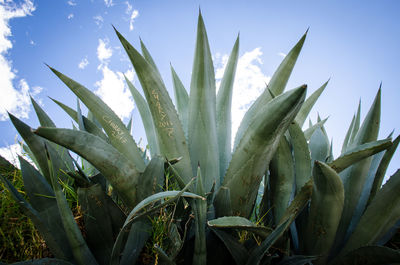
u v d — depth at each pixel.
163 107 1.95
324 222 1.73
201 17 2.00
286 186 2.09
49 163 1.30
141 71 1.87
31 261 1.33
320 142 2.35
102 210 1.65
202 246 1.48
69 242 1.43
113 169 1.55
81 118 2.07
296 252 2.02
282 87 2.36
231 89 2.51
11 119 1.62
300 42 2.22
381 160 2.13
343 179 2.05
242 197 1.87
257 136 1.70
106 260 1.64
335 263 1.86
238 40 2.46
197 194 1.48
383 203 1.76
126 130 2.03
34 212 1.43
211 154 2.17
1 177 1.40
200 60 2.11
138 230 1.65
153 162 1.68
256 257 1.54
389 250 1.54
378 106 1.93
